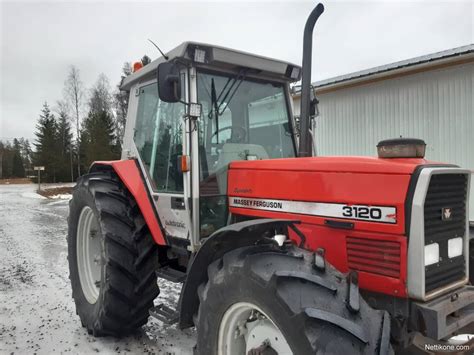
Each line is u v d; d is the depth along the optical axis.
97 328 3.11
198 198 2.72
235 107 3.09
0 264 5.86
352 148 9.41
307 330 1.60
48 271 5.44
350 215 2.10
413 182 1.90
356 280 1.84
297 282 1.74
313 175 2.29
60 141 39.31
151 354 2.97
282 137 3.40
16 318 3.71
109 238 3.05
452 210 2.09
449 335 2.04
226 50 2.85
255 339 1.99
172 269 3.19
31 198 19.20
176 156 2.98
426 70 8.02
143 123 3.48
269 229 2.08
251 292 1.82
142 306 3.12
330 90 9.74
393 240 1.94
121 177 3.32
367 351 1.57
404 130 8.44
